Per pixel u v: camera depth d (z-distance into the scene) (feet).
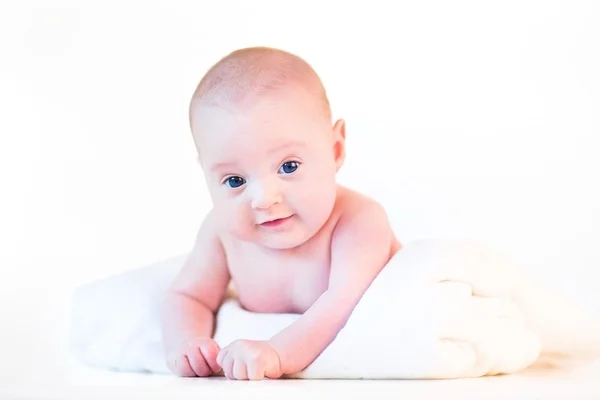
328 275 4.78
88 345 5.47
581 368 4.53
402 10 7.93
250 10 8.10
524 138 7.72
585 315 4.73
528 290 4.66
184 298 5.08
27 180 7.95
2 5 7.74
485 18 7.75
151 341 5.17
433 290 4.06
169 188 8.17
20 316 7.11
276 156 4.37
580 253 7.30
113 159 8.15
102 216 8.05
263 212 4.44
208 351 4.46
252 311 5.08
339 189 4.92
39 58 7.98
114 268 7.93
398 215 7.85
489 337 4.10
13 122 7.97
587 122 7.59
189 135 8.18
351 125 8.06
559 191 7.57
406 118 7.99
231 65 4.54
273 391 3.45
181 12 8.08
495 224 7.61
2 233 7.82
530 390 3.41
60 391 3.58
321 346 4.25
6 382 4.32
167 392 3.49
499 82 7.77
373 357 4.01
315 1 8.02
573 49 7.59
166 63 8.17
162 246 8.05
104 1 7.97
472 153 7.84
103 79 8.12
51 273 7.79
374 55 8.02
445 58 7.89
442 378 3.96
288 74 4.48
